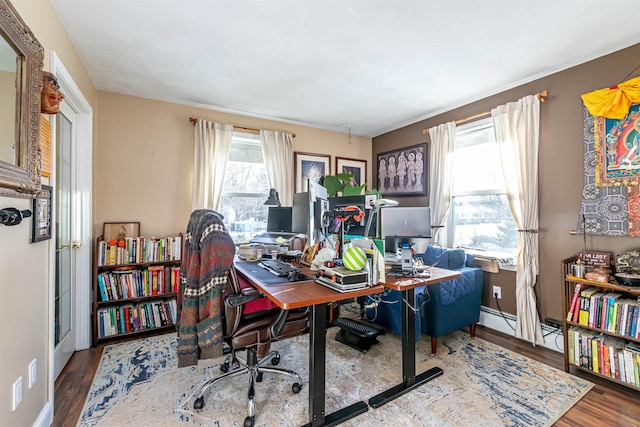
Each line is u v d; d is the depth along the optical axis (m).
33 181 1.29
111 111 2.91
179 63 2.39
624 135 2.09
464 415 1.66
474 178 3.23
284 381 2.01
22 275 1.33
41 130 1.56
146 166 3.06
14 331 1.26
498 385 1.96
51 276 1.63
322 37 2.04
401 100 3.18
